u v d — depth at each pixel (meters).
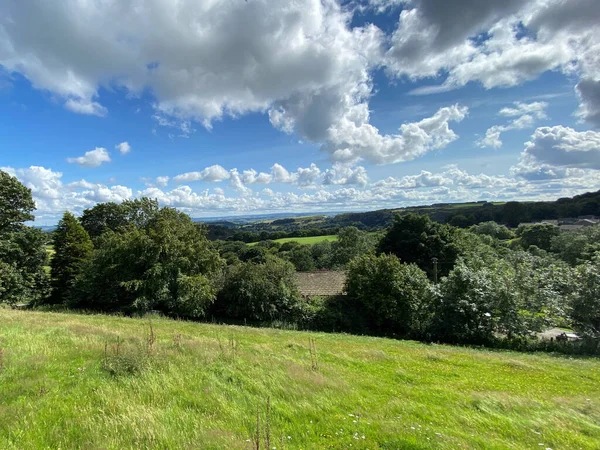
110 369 7.26
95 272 26.61
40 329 11.62
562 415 6.79
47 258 34.69
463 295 22.81
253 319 28.56
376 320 28.39
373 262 28.80
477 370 11.51
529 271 23.47
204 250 29.88
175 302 25.67
